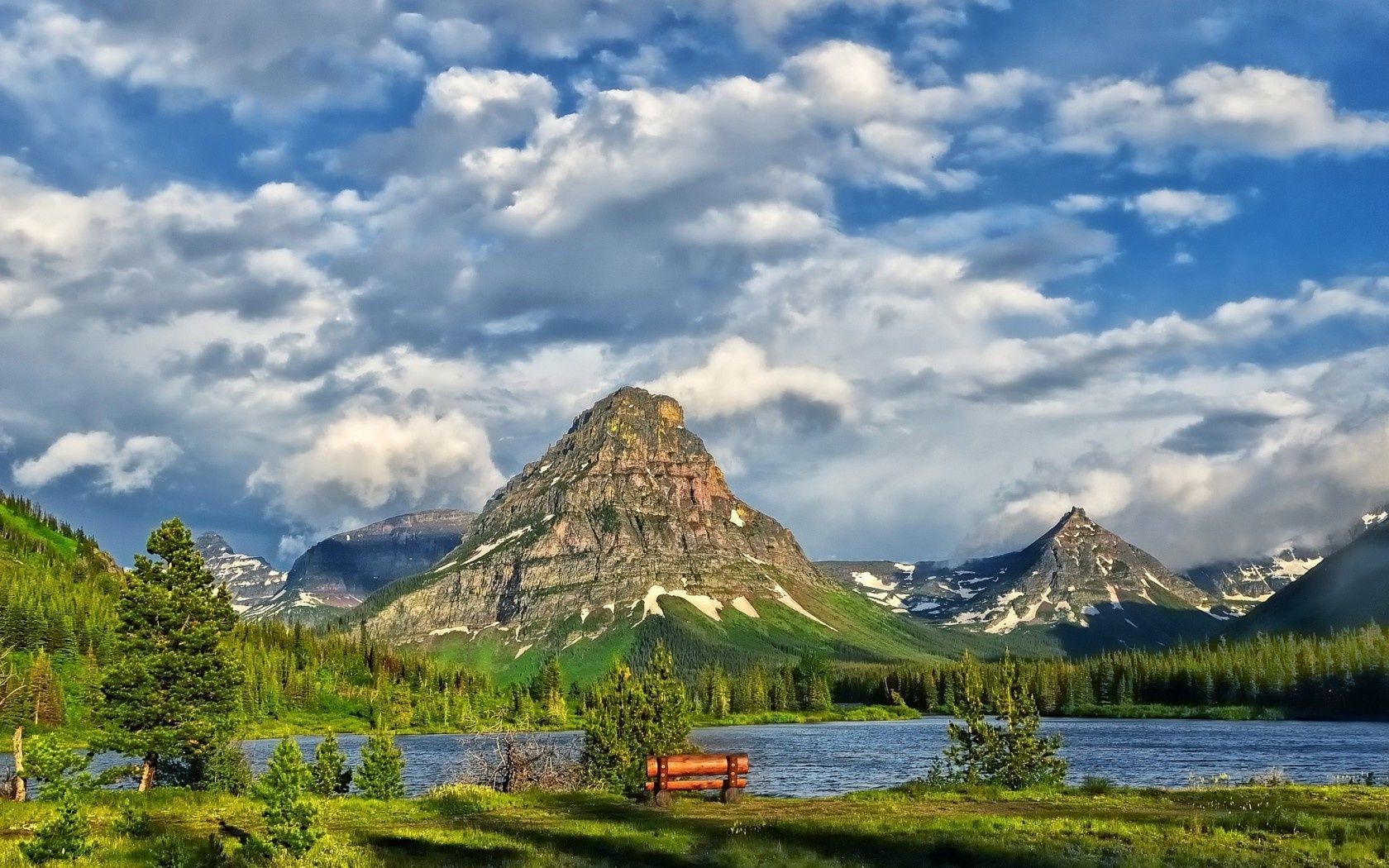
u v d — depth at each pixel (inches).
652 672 2701.8
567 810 1839.3
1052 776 2164.1
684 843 1398.9
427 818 1760.6
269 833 1332.4
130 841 1455.5
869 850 1326.3
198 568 3142.2
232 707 3149.6
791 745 6958.7
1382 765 4323.3
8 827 1688.0
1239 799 1829.5
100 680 3004.4
